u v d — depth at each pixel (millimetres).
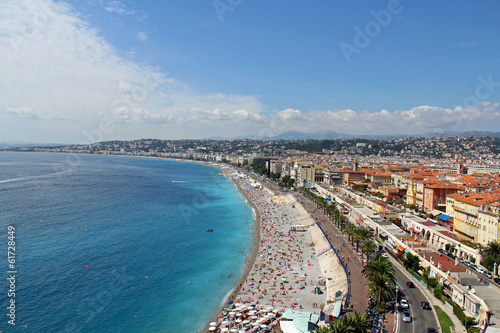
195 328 108375
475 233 150000
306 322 102188
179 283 141375
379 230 184250
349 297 109125
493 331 80188
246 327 105000
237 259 171500
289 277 147875
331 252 163750
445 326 89250
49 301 120062
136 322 110500
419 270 129250
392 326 89375
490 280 112625
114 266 154625
